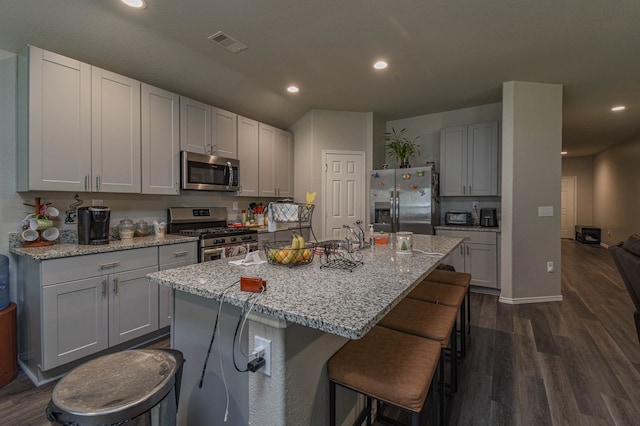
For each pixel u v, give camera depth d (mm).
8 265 2139
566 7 2186
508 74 3293
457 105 4266
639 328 1729
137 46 2572
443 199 4594
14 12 2037
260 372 976
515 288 3510
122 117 2609
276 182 4258
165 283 1183
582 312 3207
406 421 1680
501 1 2123
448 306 1773
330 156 4461
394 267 1418
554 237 3562
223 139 3512
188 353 1297
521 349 2418
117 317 2277
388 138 4914
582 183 8961
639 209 5961
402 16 2283
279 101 3992
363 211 4535
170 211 3246
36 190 2170
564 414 1684
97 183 2447
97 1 2113
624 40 2615
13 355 2064
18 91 2242
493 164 3992
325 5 2162
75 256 2059
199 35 2533
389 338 1324
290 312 843
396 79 3410
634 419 1638
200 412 1248
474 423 1627
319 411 1135
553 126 3541
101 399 812
